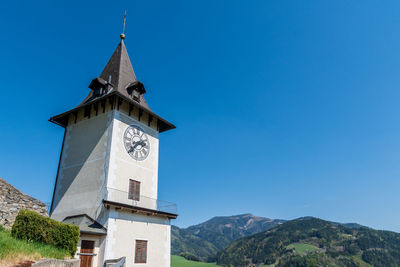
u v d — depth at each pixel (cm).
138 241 1912
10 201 1527
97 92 2347
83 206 1959
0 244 963
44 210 1655
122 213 1861
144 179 2203
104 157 2011
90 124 2242
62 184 2200
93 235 1711
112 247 1736
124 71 2516
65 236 1366
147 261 1938
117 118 2112
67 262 1119
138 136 2261
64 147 2355
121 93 2192
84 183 2047
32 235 1258
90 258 1667
